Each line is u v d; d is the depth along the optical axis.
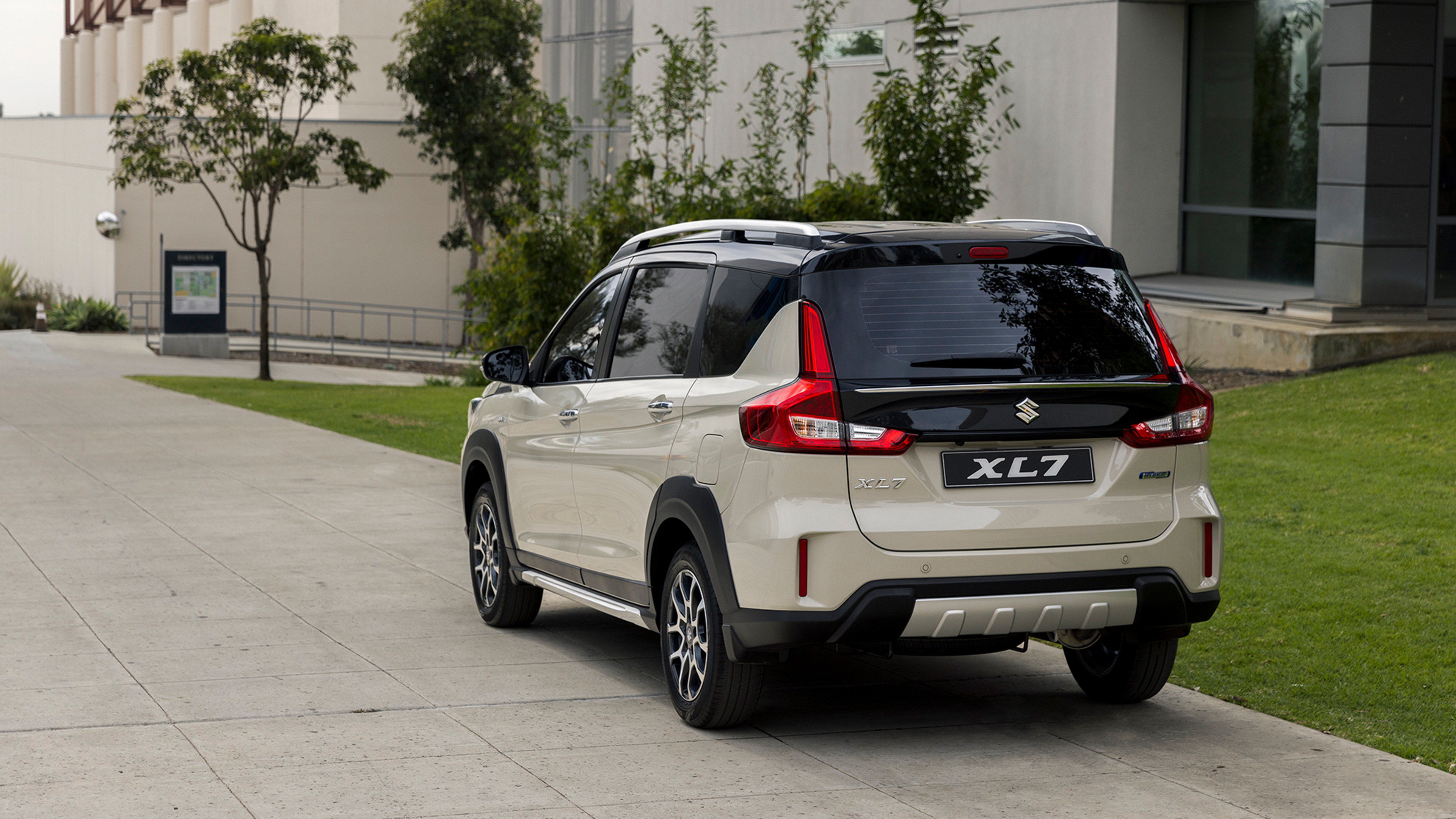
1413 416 14.50
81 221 51.81
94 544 11.70
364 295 51.16
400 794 5.71
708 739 6.55
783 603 5.99
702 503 6.39
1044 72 23.55
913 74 25.69
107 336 44.69
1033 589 6.05
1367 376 16.83
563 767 6.10
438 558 11.29
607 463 7.33
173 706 6.99
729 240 6.99
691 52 31.39
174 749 6.29
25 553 11.27
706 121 30.47
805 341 6.07
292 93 57.03
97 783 5.81
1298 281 21.31
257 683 7.47
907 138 21.73
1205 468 6.46
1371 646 7.96
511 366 8.54
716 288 6.80
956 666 8.02
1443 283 19.62
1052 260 6.43
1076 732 6.66
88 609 9.27
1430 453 13.02
